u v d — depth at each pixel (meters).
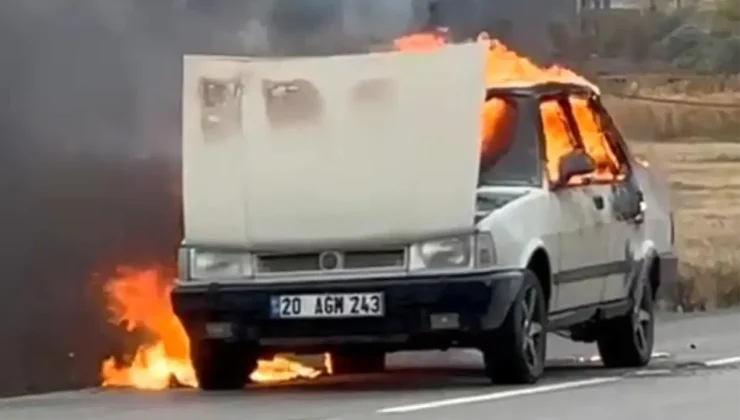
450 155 18.42
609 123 21.98
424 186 18.39
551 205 19.31
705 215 38.59
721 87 41.44
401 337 18.20
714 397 17.19
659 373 20.33
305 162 18.73
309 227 18.61
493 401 16.92
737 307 34.00
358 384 19.64
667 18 41.56
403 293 18.03
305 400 17.50
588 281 20.19
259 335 18.52
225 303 18.52
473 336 18.41
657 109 41.28
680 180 40.34
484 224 18.23
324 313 18.23
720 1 43.03
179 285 18.89
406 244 18.38
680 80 41.53
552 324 19.41
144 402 17.80
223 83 19.09
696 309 33.44
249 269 18.75
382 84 18.67
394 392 18.22
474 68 18.52
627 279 21.36
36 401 18.33
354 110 18.70
